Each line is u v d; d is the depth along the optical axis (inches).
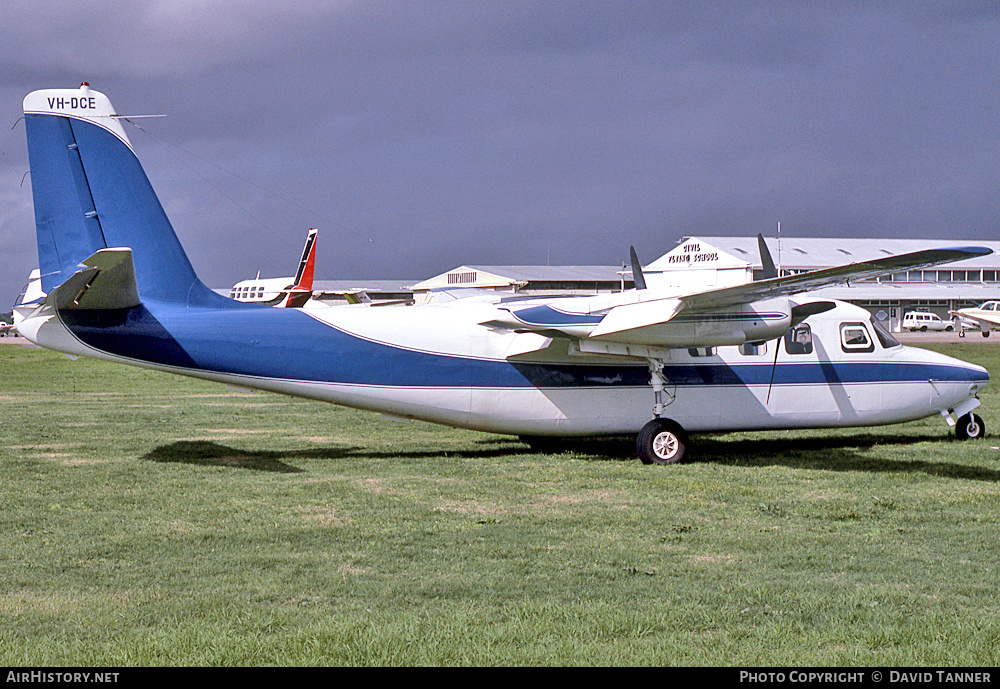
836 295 3518.7
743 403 639.8
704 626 280.8
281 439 715.4
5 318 5487.2
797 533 399.5
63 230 559.8
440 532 402.3
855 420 665.6
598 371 619.2
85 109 560.1
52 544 379.9
